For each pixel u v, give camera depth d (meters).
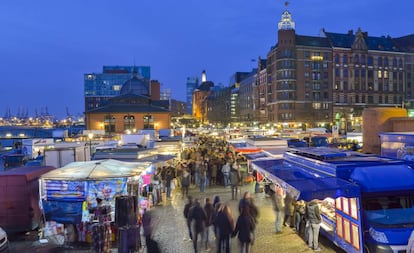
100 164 14.23
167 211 16.14
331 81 95.00
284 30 92.50
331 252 10.62
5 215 13.54
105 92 170.00
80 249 11.70
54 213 12.59
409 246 8.18
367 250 9.04
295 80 92.25
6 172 14.30
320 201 11.95
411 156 14.12
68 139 42.34
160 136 48.78
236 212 14.79
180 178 22.48
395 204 9.23
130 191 13.59
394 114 23.00
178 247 11.38
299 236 12.04
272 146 27.02
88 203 12.61
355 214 9.42
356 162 11.30
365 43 98.94
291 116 91.75
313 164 12.34
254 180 22.98
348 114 93.69
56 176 12.69
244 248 9.86
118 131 78.00
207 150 32.88
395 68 101.69
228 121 148.00
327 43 96.62
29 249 11.63
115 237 12.42
